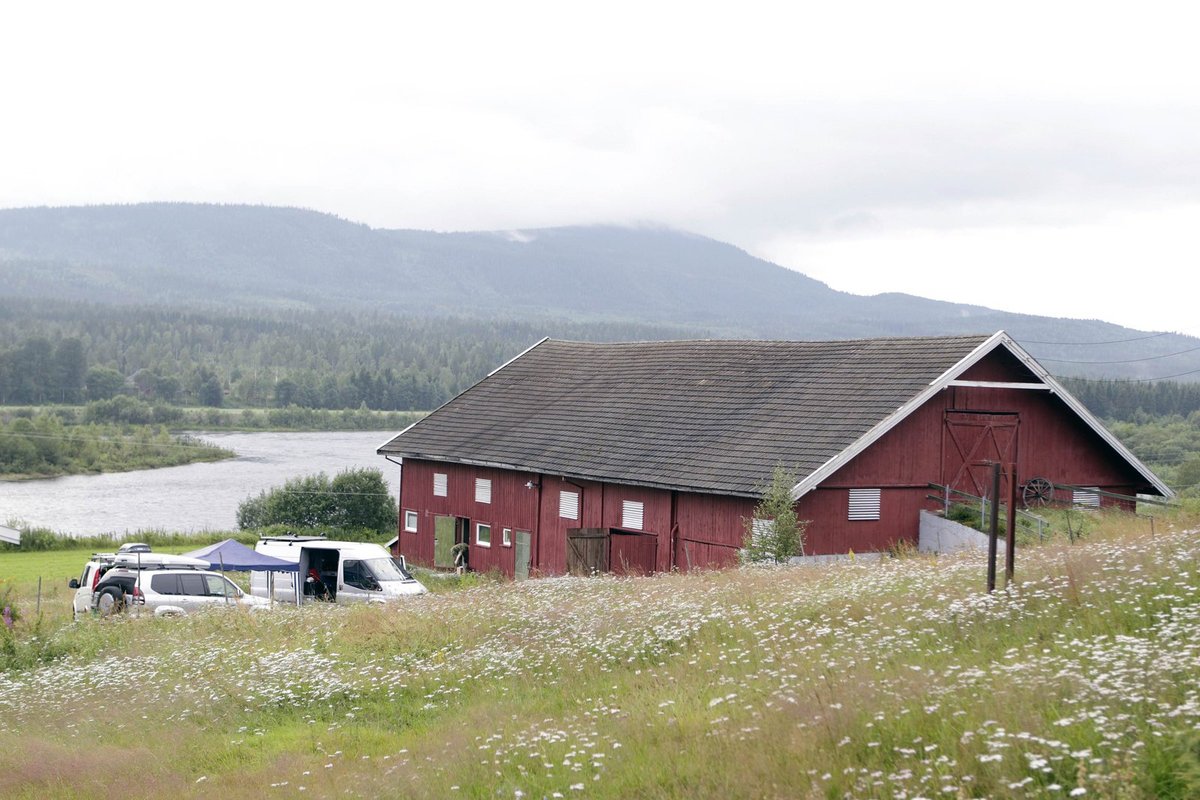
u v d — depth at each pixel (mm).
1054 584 13977
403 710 14602
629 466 35938
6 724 16156
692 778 9203
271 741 13773
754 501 31344
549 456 39406
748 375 39406
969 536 30500
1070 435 35281
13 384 186375
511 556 40812
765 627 14891
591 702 12758
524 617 19188
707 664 13555
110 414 165875
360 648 18734
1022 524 30531
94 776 12805
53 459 113750
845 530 31484
